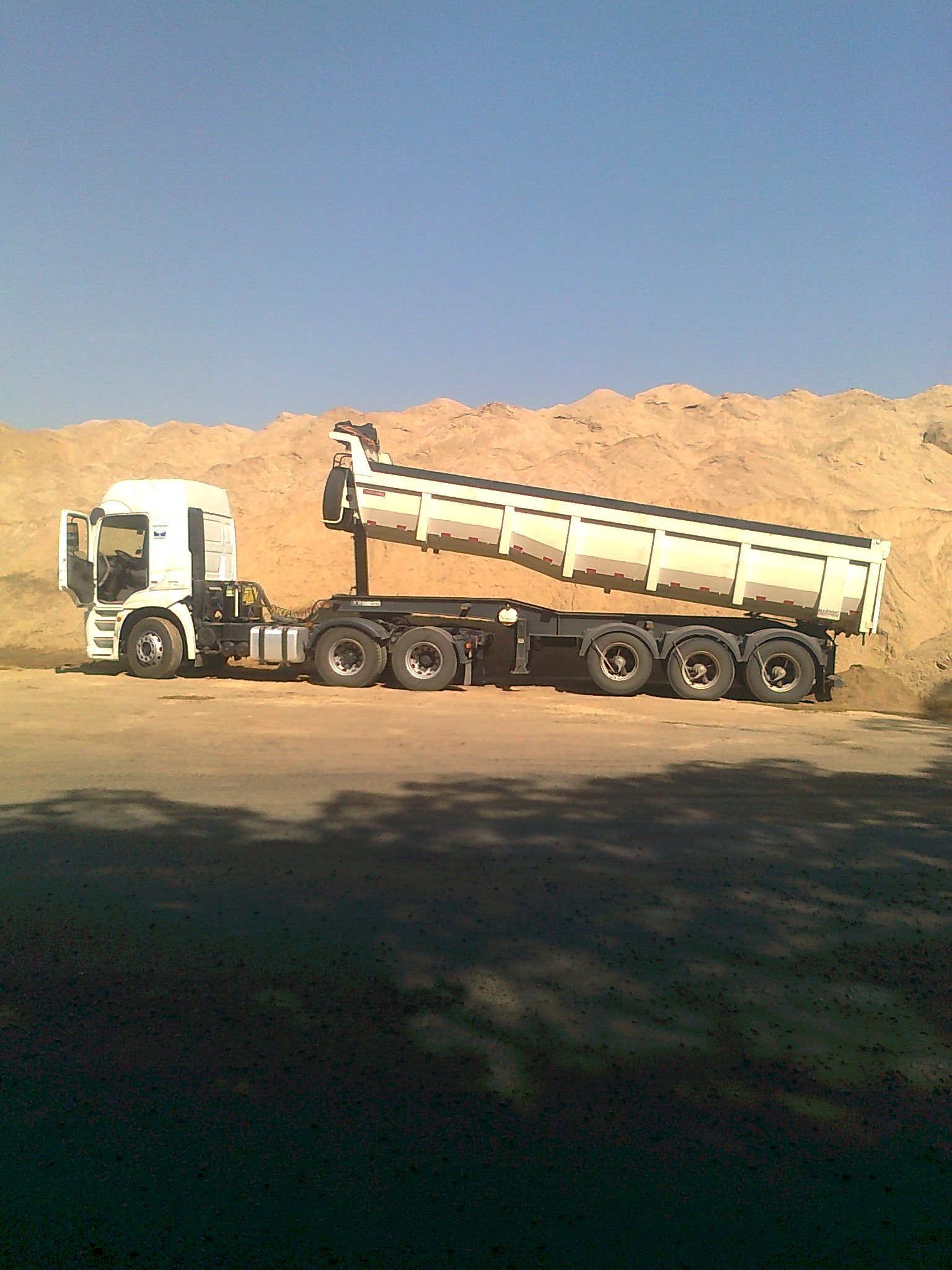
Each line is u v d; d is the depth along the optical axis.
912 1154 3.49
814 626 15.79
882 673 17.33
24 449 47.19
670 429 52.97
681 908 5.79
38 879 6.04
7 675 16.64
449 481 15.65
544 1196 3.21
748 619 15.84
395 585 25.12
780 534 15.14
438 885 6.09
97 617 16.22
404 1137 3.50
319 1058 4.01
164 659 15.93
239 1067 3.93
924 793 8.96
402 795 8.37
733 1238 3.04
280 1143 3.45
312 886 6.01
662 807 8.16
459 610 15.77
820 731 12.62
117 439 53.31
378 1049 4.09
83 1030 4.21
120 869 6.25
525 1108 3.70
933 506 43.19
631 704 14.66
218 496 17.08
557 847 6.93
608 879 6.27
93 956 4.93
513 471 37.41
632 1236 3.04
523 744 10.91
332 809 7.86
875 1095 3.85
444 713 13.19
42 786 8.49
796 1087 3.89
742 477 39.81
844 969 4.99
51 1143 3.42
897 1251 3.00
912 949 5.25
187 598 15.95
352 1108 3.67
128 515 16.02
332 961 4.93
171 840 6.91
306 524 28.42
